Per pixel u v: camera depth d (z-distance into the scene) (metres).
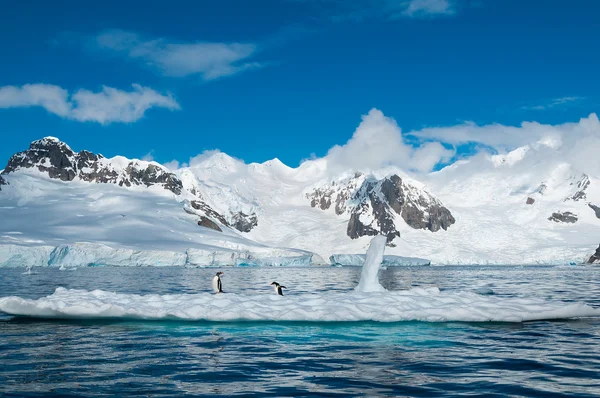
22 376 12.29
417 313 21.69
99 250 157.75
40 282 58.69
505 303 24.12
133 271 112.06
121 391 10.94
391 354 14.98
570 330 19.61
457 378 12.00
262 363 13.77
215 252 180.50
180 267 161.75
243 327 20.27
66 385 11.44
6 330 19.88
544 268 169.50
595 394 10.55
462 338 17.77
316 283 63.81
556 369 12.90
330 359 14.29
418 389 11.02
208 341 17.27
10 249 140.75
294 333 18.92
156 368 13.18
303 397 10.44
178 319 21.84
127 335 18.56
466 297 25.59
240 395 10.61
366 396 10.49
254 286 53.59
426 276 94.62
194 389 11.10
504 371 12.71
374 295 25.81
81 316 22.47
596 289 48.03
